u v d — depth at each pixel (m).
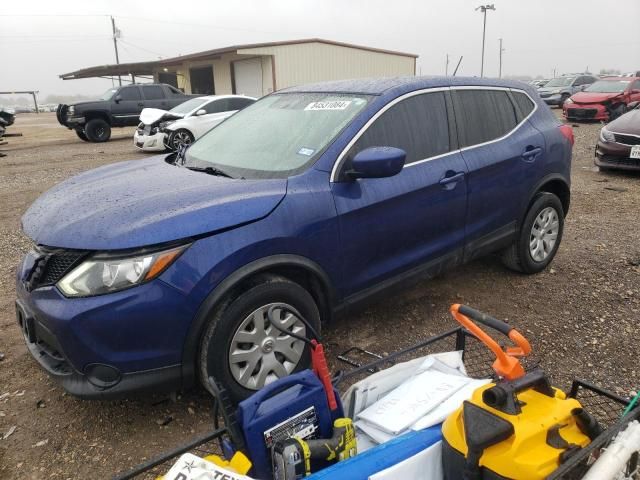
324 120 3.53
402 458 1.95
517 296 4.43
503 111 4.39
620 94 18.64
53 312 2.59
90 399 2.63
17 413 3.08
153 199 2.87
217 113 14.65
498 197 4.19
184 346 2.69
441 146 3.83
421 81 3.86
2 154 15.68
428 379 2.47
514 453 1.77
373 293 3.48
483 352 3.38
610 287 4.55
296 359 3.04
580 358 3.50
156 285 2.56
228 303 2.78
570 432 1.92
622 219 6.61
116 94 18.45
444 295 4.46
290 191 3.02
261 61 26.31
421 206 3.61
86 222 2.73
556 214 4.82
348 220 3.20
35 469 2.65
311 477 1.81
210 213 2.74
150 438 2.84
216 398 2.00
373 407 2.34
